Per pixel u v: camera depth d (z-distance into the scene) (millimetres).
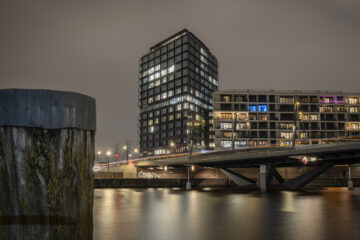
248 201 33406
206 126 162500
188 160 69812
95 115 2713
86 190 2496
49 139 2297
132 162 103625
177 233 13750
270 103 111250
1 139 2195
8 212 2156
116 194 46406
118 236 13000
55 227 2242
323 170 56844
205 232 14031
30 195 2207
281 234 13555
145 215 20672
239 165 64938
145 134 166125
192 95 151750
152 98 166000
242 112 110625
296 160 53094
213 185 80375
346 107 111375
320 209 24812
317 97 111938
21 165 2207
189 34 158125
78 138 2453
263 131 110188
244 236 13062
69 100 2389
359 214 21406
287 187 58844
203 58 165625
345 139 105125
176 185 78750
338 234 13562
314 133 109625
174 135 150375
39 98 2277
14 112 2199
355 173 86125
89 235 2496
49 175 2270
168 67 159750
